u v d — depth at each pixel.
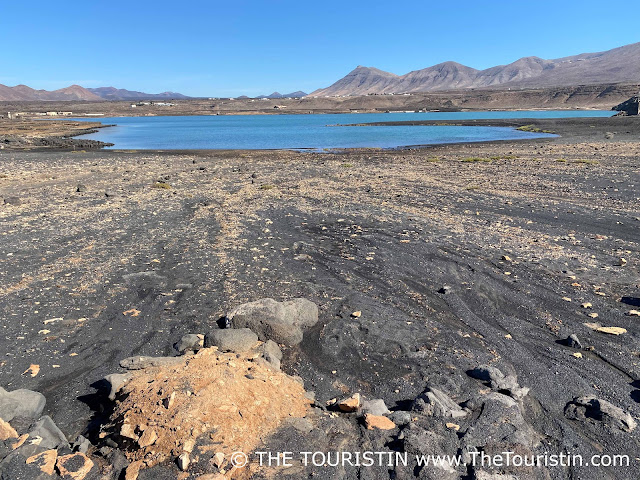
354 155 43.41
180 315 8.79
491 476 4.32
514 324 8.22
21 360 7.20
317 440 4.84
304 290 9.98
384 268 11.32
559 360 6.96
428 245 13.12
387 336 7.88
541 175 26.23
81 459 4.46
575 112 152.12
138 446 4.59
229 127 105.38
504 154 39.00
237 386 5.18
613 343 7.37
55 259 12.41
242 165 35.28
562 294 9.39
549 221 15.73
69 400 6.11
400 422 5.38
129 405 5.11
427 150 46.12
